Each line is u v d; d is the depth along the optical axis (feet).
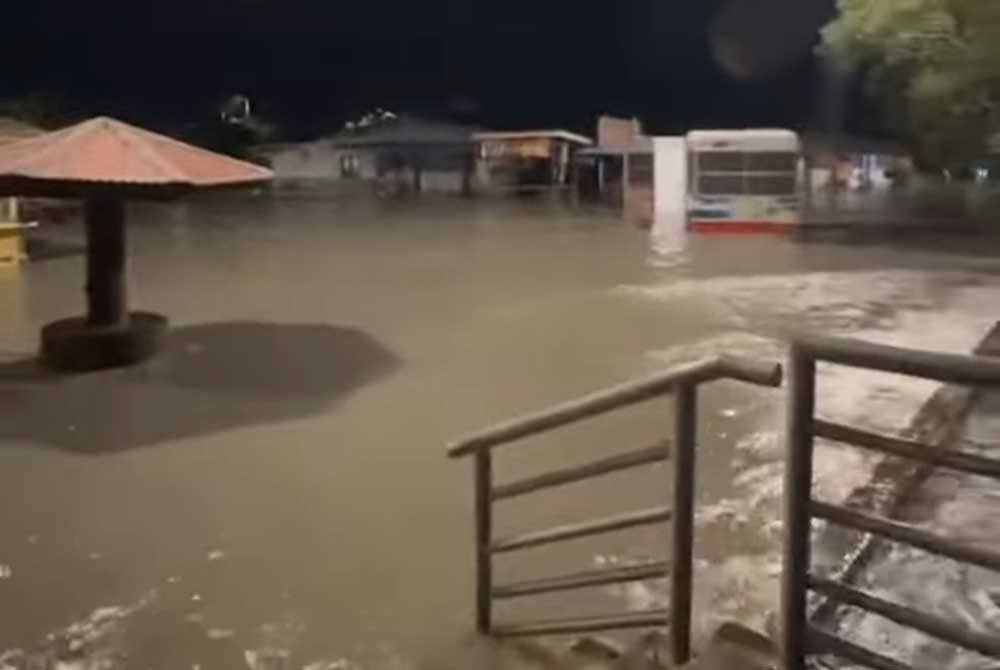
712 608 16.69
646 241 71.92
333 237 75.56
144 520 22.16
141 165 31.40
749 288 50.96
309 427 28.71
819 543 16.49
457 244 70.59
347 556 20.10
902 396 29.19
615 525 13.37
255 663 16.07
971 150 69.87
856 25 65.16
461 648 15.96
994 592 14.35
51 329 35.91
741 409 29.14
